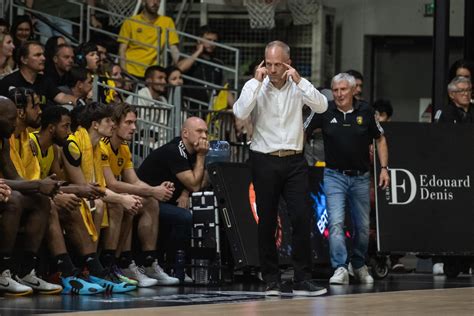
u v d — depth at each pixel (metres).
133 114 18.31
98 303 14.55
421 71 32.75
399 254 20.69
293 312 13.02
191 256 18.45
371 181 21.88
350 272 20.22
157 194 18.08
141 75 27.36
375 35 32.22
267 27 30.55
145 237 18.22
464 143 21.06
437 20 22.34
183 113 22.11
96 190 16.28
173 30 27.75
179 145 19.08
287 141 16.12
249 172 18.84
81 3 27.38
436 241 20.69
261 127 16.20
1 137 15.63
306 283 16.31
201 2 31.31
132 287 16.91
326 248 20.23
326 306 13.97
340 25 32.16
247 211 18.55
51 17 27.20
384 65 32.75
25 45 19.11
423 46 32.69
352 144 19.14
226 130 22.47
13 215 15.27
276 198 16.25
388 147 20.84
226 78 30.84
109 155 18.19
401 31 32.06
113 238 17.38
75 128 17.39
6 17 26.08
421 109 32.81
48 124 16.70
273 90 16.16
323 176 20.22
